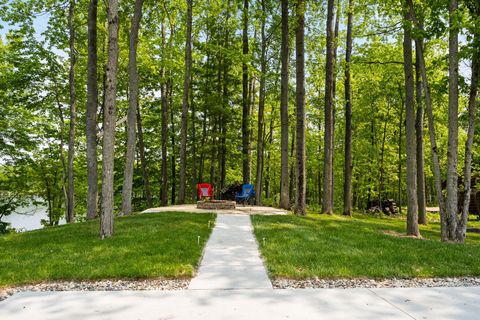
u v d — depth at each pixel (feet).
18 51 53.98
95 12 42.24
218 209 47.09
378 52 56.75
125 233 28.68
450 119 32.07
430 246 26.55
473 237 44.29
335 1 57.26
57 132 64.75
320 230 32.83
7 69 56.59
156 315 12.71
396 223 58.34
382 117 83.05
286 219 38.14
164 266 18.93
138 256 21.09
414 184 37.01
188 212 42.86
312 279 17.65
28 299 14.44
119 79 65.57
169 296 14.78
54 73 57.62
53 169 74.23
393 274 18.67
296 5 46.11
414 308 13.62
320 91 86.07
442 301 14.48
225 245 25.08
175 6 59.06
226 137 64.59
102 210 27.63
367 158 90.79
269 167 109.09
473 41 29.71
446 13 33.65
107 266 18.89
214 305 13.71
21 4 49.93
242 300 14.30
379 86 72.02
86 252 22.34
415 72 56.24
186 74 54.65
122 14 50.75
